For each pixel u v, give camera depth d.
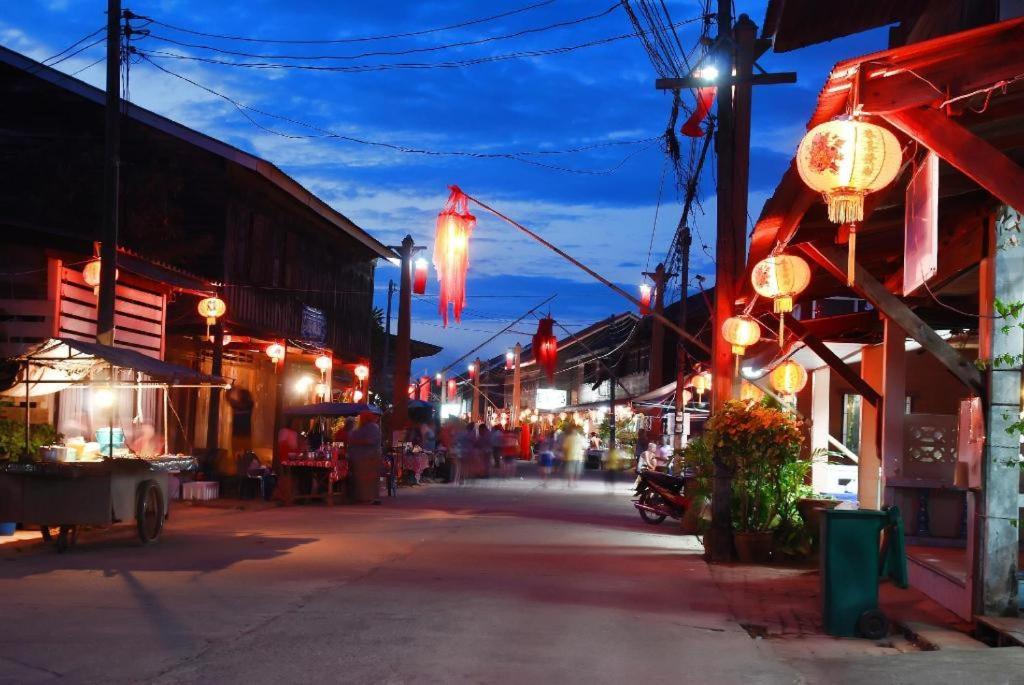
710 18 16.58
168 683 6.89
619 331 56.94
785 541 15.33
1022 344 9.30
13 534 15.60
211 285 25.12
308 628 8.90
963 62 6.82
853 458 21.41
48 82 26.61
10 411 17.83
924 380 20.80
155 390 22.58
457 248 16.12
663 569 14.12
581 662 7.94
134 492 14.66
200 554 13.95
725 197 16.38
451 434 37.09
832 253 11.12
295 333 34.03
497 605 10.43
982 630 9.20
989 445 9.33
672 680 7.44
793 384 18.19
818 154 7.12
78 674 7.05
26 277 18.80
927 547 13.46
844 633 9.59
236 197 28.88
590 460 52.69
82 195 26.05
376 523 19.62
